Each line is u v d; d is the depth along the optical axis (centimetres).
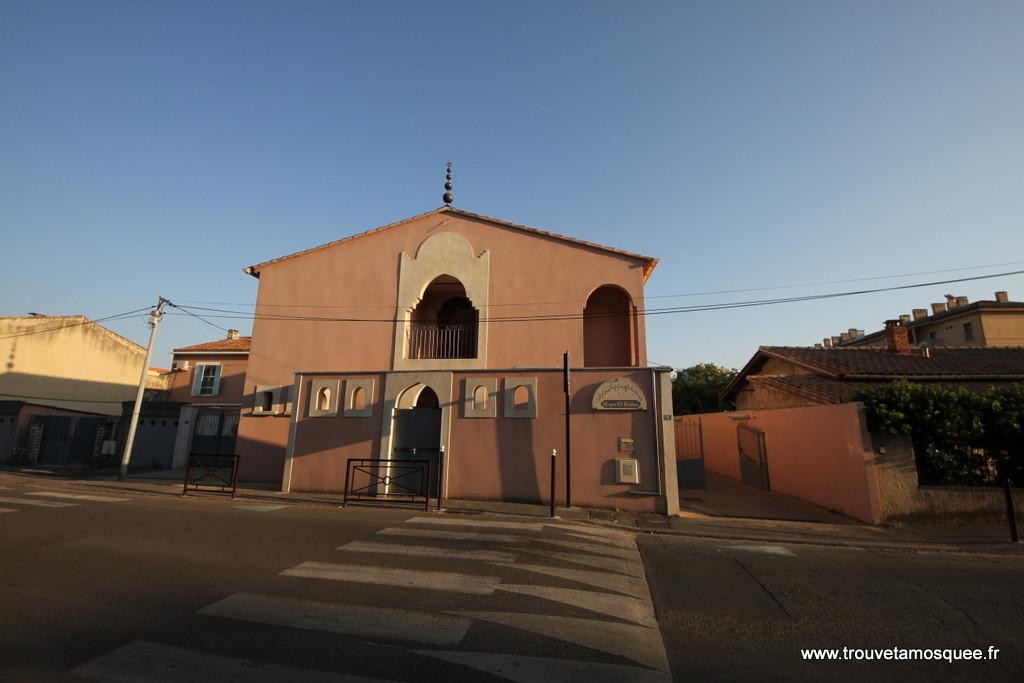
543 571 634
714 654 421
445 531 858
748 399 2223
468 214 1680
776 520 1105
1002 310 2973
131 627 437
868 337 3894
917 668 404
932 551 839
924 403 1073
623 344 1700
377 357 1645
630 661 399
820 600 564
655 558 756
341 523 911
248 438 1673
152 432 2141
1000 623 502
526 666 383
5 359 2433
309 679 354
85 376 2739
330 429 1370
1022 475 1025
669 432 1184
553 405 1255
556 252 1617
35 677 348
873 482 1059
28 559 638
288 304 1739
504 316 1593
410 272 1680
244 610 481
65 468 2048
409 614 479
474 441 1276
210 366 2455
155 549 695
